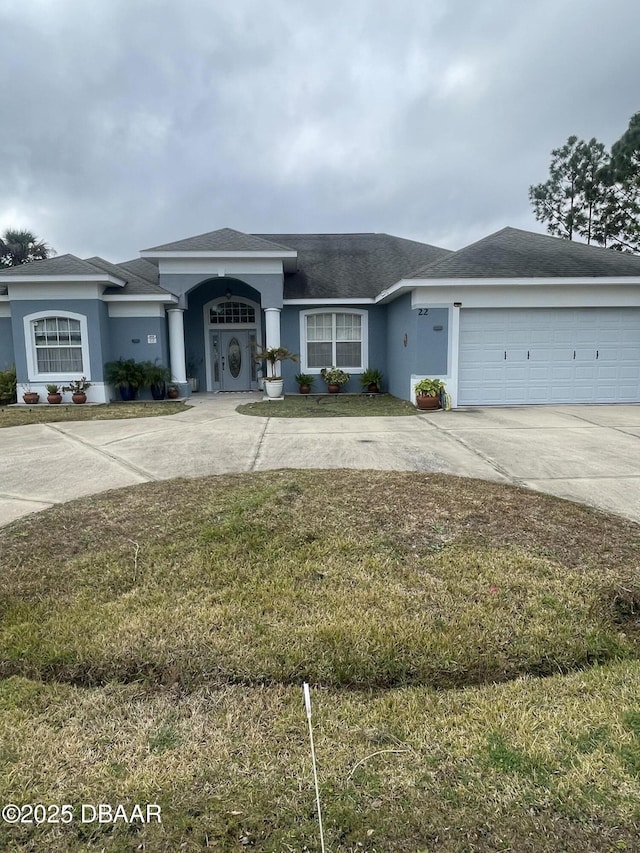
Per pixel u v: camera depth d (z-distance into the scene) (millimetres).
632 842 1623
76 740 2105
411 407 12000
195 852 1619
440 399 11844
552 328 12047
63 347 13773
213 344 16938
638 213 25219
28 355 13656
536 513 4512
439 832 1671
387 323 15594
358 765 1962
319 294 15570
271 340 14883
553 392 12250
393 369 14859
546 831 1665
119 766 1965
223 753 2033
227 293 16578
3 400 14039
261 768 1951
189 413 11516
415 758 1995
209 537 4047
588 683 2465
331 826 1698
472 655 2676
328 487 5188
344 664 2611
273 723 2217
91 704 2348
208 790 1854
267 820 1727
